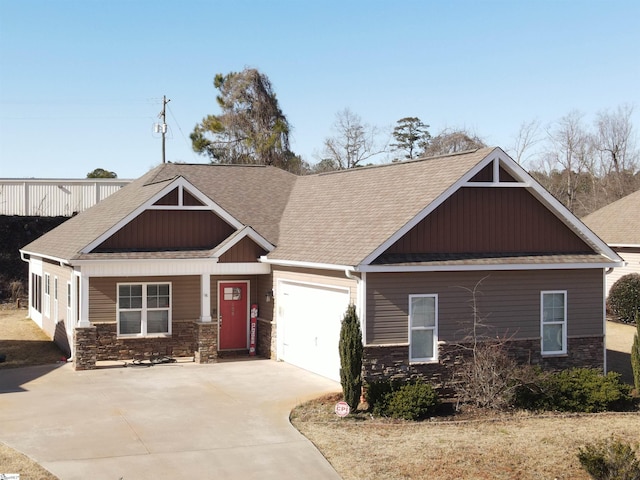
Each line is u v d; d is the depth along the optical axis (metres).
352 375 17.59
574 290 21.23
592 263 21.08
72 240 25.81
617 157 63.41
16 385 19.95
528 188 20.94
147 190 25.66
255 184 29.53
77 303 23.62
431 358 19.56
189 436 15.25
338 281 20.16
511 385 18.73
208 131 57.09
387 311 19.06
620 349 27.75
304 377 21.22
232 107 56.97
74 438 14.90
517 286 20.50
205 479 12.81
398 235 19.05
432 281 19.53
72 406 17.56
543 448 14.98
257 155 56.47
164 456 13.93
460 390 19.20
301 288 22.55
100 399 18.33
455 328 19.75
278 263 22.88
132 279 23.73
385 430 16.17
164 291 24.19
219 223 24.66
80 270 22.14
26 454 13.74
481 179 20.33
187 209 24.08
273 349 24.17
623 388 19.27
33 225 42.12
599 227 39.75
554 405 18.67
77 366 22.06
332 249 20.78
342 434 15.73
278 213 27.36
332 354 20.77
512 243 20.84
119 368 22.48
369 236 19.92
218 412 17.23
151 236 23.69
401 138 67.00
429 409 17.77
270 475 13.09
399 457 14.19
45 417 16.48
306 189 28.59
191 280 24.50
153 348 24.00
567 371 19.86
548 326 21.02
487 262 19.84
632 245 35.81
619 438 14.82
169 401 18.23
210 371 22.16
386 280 19.06
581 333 21.30
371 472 13.34
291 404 18.06
